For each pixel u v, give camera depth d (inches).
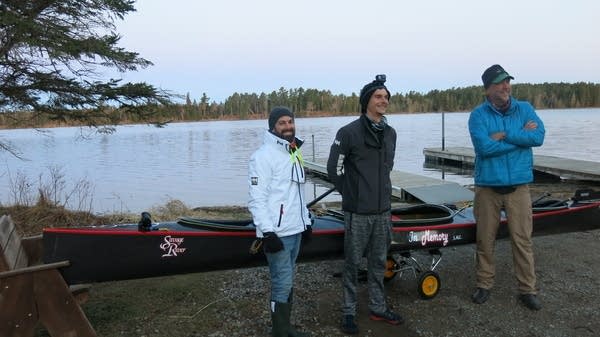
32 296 118.0
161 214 328.2
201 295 170.4
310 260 161.3
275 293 133.0
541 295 170.1
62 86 257.4
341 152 140.5
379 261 146.6
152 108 286.8
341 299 168.4
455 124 2432.3
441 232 172.6
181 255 141.6
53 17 242.7
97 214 323.0
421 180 506.6
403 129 2014.0
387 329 145.1
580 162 621.0
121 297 167.8
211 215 337.4
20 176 591.5
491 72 157.5
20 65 246.8
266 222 125.6
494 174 157.8
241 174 733.9
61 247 127.1
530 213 161.6
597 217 208.2
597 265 201.2
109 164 893.2
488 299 167.2
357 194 140.1
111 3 256.4
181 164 882.1
